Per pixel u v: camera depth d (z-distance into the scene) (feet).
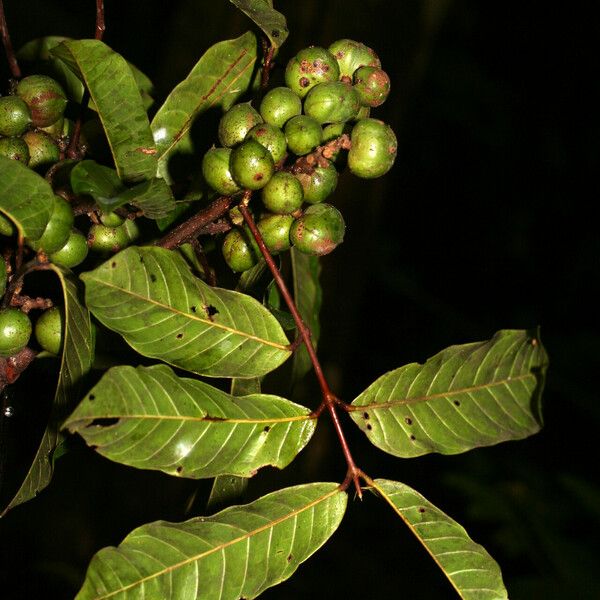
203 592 2.98
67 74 3.52
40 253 3.07
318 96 3.18
